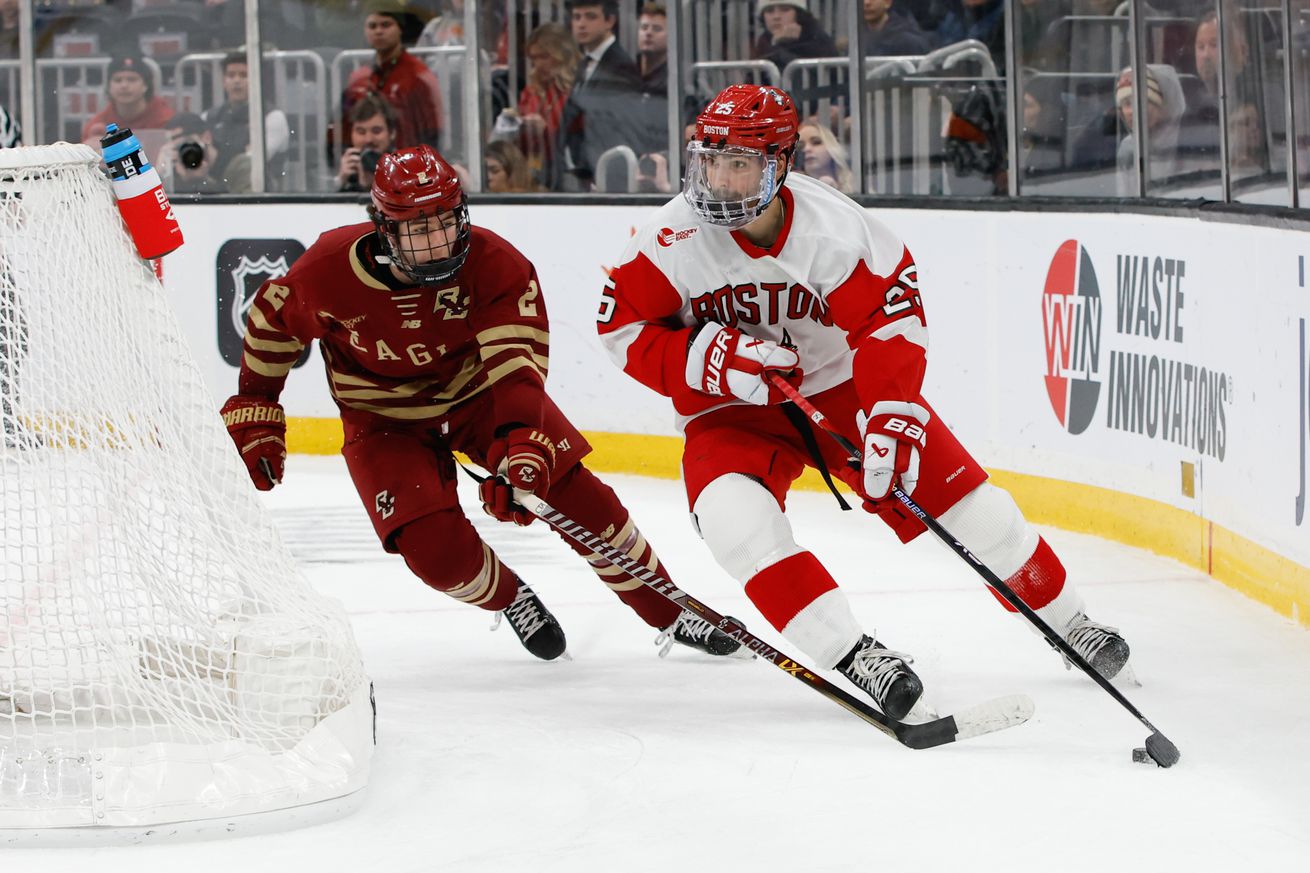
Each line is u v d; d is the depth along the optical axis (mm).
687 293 13711
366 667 15883
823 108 28000
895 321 13359
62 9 32875
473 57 30172
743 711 14031
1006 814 11258
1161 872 10211
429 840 10953
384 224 13023
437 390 14703
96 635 11641
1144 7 22453
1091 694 14320
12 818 10773
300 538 22812
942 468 14047
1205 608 17703
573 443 14812
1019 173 25000
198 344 31047
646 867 10422
